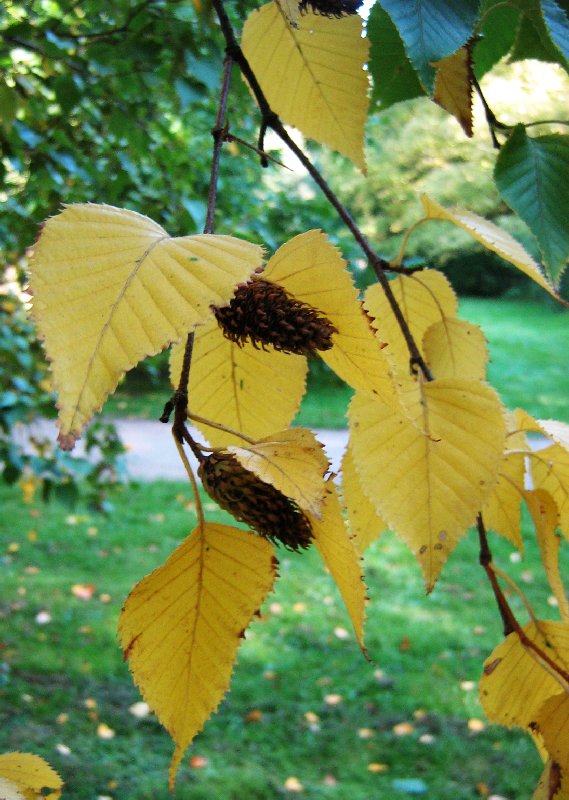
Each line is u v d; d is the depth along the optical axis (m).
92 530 3.47
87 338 0.35
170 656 0.42
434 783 1.91
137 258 0.36
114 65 1.34
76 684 2.24
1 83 1.25
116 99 1.49
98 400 0.35
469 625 2.69
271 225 1.89
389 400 0.40
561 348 6.67
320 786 1.89
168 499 3.89
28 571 3.03
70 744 1.96
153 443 4.84
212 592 0.41
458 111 0.46
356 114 0.51
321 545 0.40
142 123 1.55
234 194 1.84
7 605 2.70
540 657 0.46
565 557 3.14
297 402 0.48
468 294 7.29
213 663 0.41
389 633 2.63
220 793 1.84
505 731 2.10
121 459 2.16
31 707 2.10
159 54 1.28
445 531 0.43
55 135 1.50
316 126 0.51
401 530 0.43
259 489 0.40
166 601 0.41
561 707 0.45
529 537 3.33
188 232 1.54
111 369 0.35
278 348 0.40
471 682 2.33
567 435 0.45
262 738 2.08
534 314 7.28
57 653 2.39
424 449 0.43
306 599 2.88
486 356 0.53
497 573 0.47
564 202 0.45
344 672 2.40
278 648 2.53
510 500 0.49
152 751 1.99
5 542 3.30
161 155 1.63
